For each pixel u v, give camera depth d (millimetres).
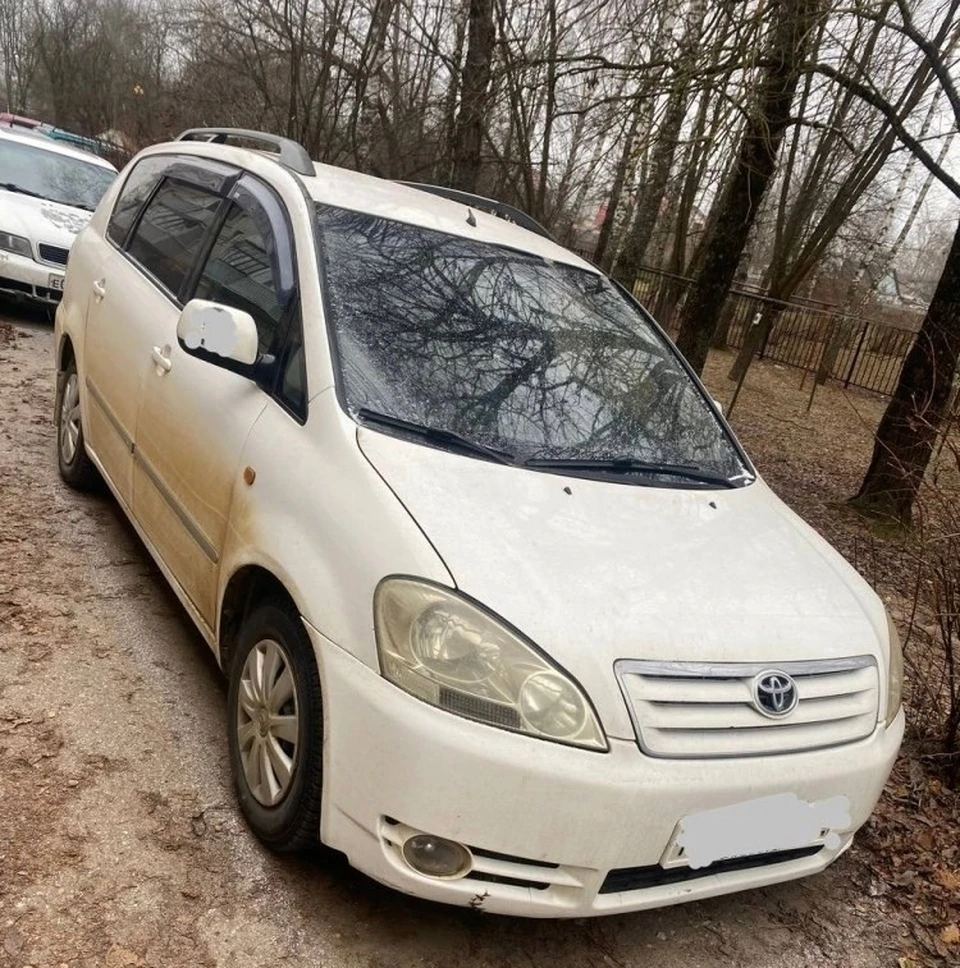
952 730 3812
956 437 3834
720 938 2752
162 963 2199
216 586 2908
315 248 3076
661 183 8766
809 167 18016
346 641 2252
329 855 2658
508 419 2930
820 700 2488
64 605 3697
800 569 2865
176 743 3004
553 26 9734
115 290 4219
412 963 2375
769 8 6211
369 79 13570
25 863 2391
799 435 12906
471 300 3279
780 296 18453
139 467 3639
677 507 2916
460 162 11062
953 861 3332
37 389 6574
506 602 2197
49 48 34719
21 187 9414
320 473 2543
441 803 2094
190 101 18875
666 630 2320
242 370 2865
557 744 2109
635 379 3436
